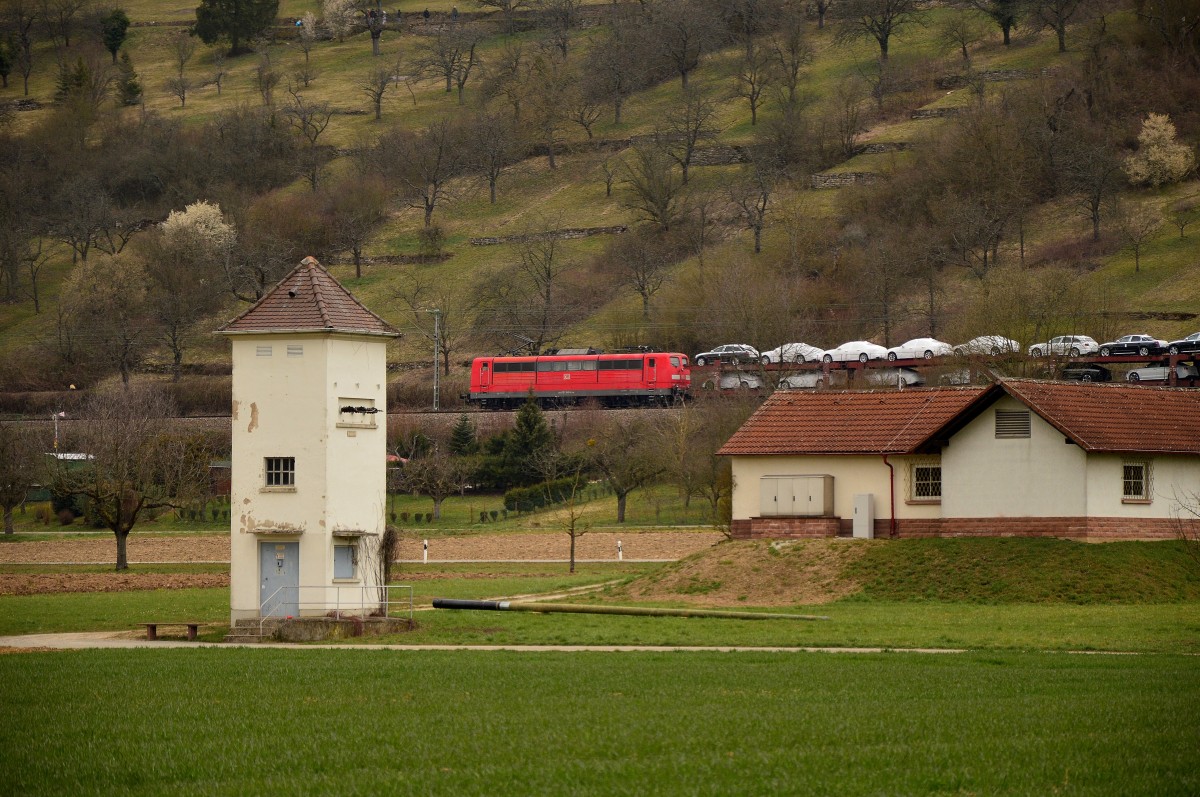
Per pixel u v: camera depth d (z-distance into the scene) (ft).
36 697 313.32
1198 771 222.28
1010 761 230.07
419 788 221.66
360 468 485.97
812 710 275.80
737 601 514.68
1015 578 491.31
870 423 568.00
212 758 248.52
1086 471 508.94
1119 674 319.06
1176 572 490.90
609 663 354.13
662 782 221.05
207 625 484.33
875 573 514.68
